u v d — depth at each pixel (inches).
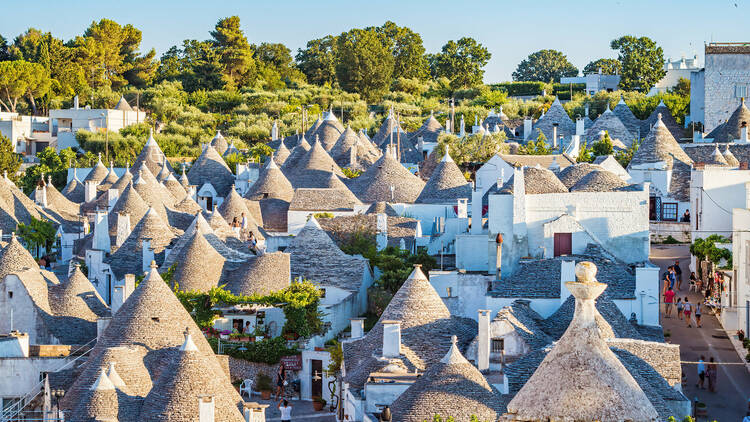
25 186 4859.7
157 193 3494.1
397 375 1750.7
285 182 3757.4
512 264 2463.1
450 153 4242.1
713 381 1867.6
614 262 2326.5
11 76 6692.9
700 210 2699.3
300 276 2551.7
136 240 2817.4
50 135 6245.1
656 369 1702.8
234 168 4741.6
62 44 7598.4
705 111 4379.9
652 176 3225.9
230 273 2490.2
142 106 7017.7
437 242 2977.4
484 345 1801.2
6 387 2003.0
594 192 2485.2
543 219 2472.9
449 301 2266.2
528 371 1681.8
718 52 4350.4
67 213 3678.6
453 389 1510.8
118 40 7662.4
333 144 4822.8
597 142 4055.1
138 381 1761.8
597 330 724.7
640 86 6968.5
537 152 4116.6
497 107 6476.4
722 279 2281.0
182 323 1961.1
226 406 1555.1
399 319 1980.8
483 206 3073.3
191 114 6609.3
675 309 2324.1
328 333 2405.3
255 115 6702.8
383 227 2957.7
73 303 2304.4
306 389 2194.9
